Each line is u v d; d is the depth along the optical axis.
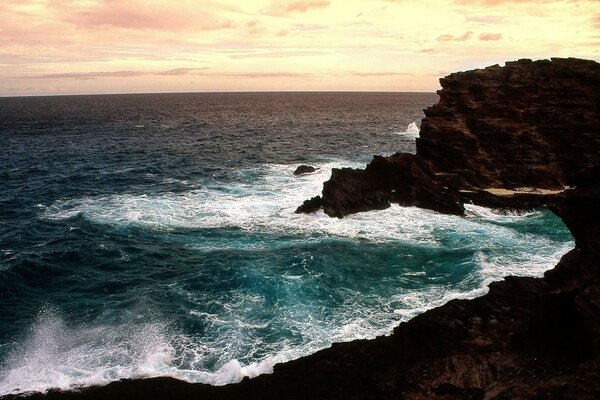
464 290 21.34
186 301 20.78
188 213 34.28
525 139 36.78
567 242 27.44
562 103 37.25
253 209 35.16
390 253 25.92
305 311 19.72
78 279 23.36
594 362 11.84
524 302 17.91
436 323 17.11
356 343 16.77
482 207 34.06
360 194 33.84
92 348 17.27
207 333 18.22
